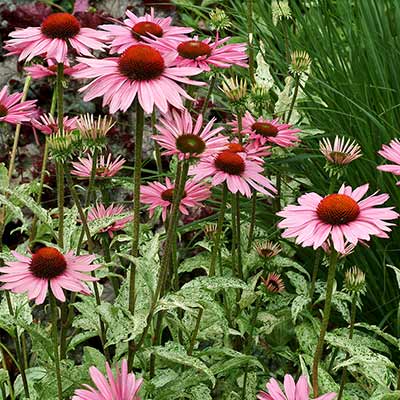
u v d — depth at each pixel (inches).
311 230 44.3
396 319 59.7
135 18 53.2
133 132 68.0
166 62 45.3
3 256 48.5
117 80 44.4
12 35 49.3
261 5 73.1
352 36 67.4
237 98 53.9
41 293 43.8
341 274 61.3
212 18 59.6
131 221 55.1
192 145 45.1
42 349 51.1
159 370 51.1
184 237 65.9
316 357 46.3
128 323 46.7
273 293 53.1
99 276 49.4
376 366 48.3
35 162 66.8
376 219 44.1
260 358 60.8
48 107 68.4
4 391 53.4
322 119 65.3
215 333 55.9
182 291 47.7
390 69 65.2
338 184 62.9
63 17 48.7
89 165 55.7
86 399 42.4
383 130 59.6
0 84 68.7
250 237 56.1
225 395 53.6
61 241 49.8
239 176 50.9
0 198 49.3
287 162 62.6
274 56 68.4
